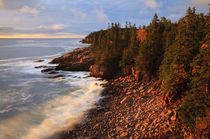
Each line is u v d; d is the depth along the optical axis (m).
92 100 30.28
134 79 39.78
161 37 40.69
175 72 22.64
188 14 24.19
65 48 179.38
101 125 20.22
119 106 26.14
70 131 19.58
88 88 38.28
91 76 50.38
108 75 48.00
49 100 30.77
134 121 19.91
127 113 22.83
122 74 45.97
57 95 33.66
